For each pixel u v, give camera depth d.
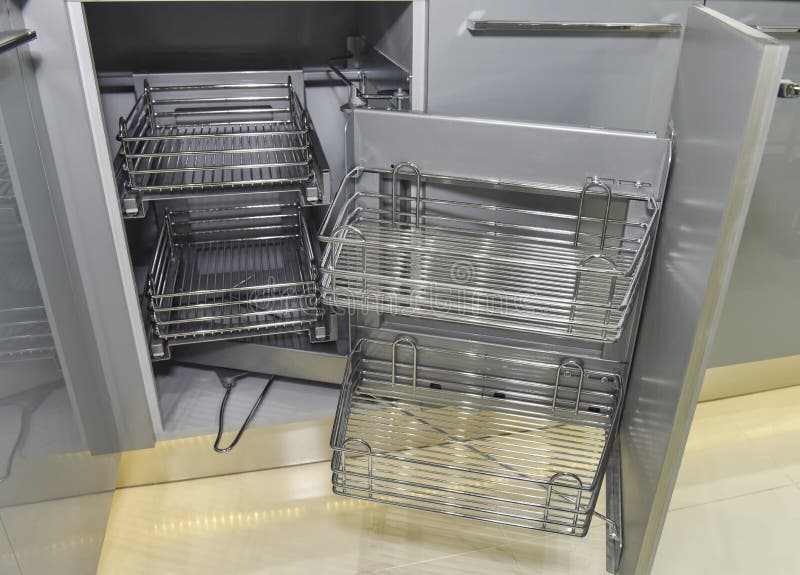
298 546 1.17
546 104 1.14
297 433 1.32
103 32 1.36
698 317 0.77
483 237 1.07
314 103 1.54
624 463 1.16
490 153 0.97
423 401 1.19
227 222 1.56
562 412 1.13
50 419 0.94
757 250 1.33
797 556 1.17
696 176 0.82
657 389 0.94
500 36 1.08
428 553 1.16
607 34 1.10
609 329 0.87
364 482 1.29
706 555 1.17
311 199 1.13
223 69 1.47
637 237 1.00
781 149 1.23
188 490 1.30
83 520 1.06
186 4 1.38
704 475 1.34
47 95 0.94
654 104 1.17
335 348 1.33
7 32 0.84
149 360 1.17
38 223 0.92
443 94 1.10
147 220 1.56
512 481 1.28
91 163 0.99
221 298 1.34
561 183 0.96
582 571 1.13
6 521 0.79
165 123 1.44
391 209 1.08
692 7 1.03
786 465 1.37
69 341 1.01
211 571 1.12
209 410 1.31
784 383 1.58
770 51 0.63
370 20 1.37
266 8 1.42
